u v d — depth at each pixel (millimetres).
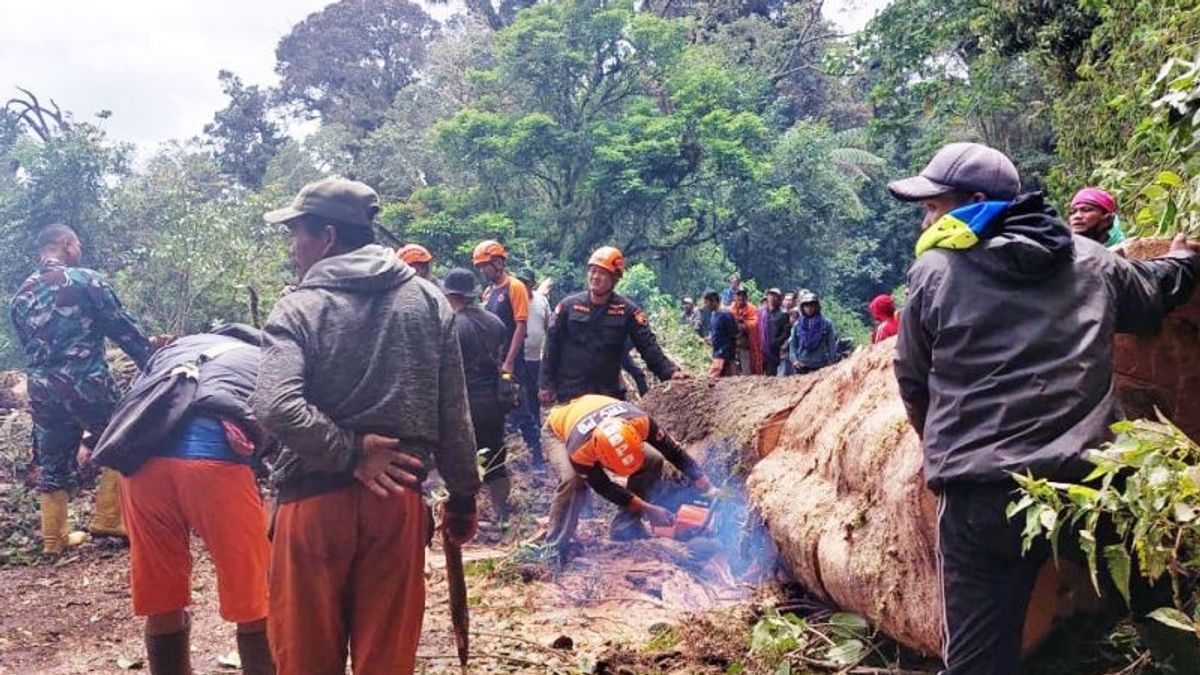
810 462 5223
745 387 7309
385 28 63875
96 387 7609
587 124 38156
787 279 42312
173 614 4125
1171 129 3834
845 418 4902
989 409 2898
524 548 6348
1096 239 4984
